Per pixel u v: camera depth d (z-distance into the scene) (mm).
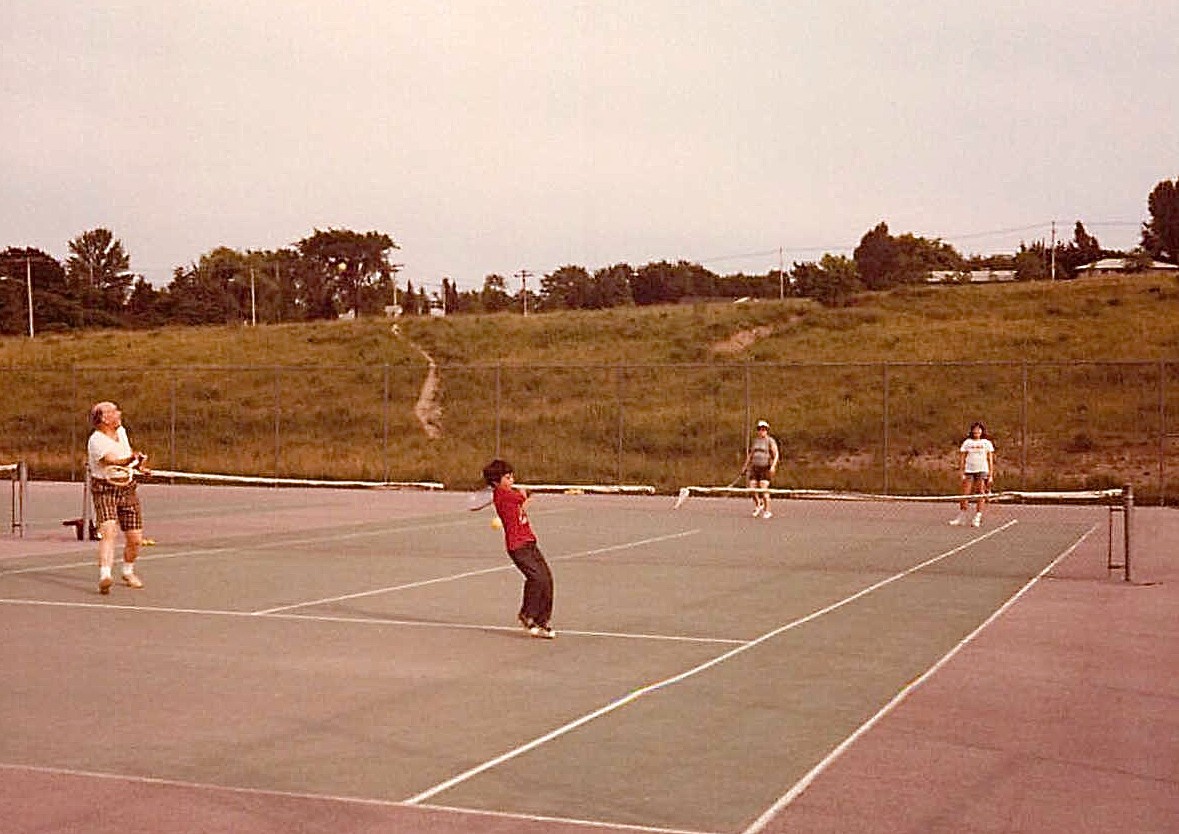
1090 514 30656
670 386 55000
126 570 16312
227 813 6922
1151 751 8266
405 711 9461
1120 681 10531
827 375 54688
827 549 22047
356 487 39188
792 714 9352
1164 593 16156
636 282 142250
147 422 53000
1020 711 9422
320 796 7254
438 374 57844
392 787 7445
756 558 20484
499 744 8477
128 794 7293
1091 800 7172
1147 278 69188
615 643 12445
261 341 66188
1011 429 45938
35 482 40344
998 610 14672
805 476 40250
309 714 9359
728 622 13781
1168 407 46750
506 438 48938
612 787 7445
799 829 6652
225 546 21984
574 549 21938
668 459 45406
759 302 71375
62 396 57031
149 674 10836
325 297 126688
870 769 7824
